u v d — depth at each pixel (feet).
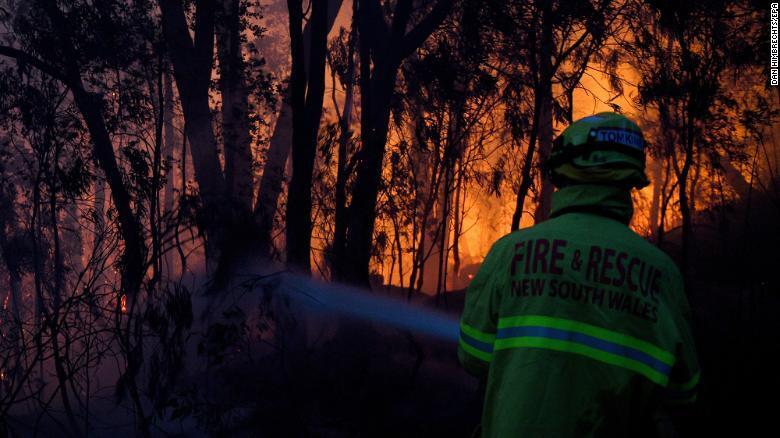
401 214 44.24
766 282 44.09
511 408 5.93
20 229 45.88
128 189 32.30
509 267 6.48
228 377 22.36
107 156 32.53
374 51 35.24
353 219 32.68
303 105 28.63
